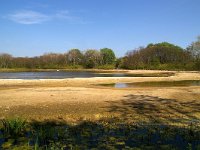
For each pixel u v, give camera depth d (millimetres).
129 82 45156
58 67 138125
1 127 13836
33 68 137375
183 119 16422
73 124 15227
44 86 34875
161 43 151250
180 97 24531
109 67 132750
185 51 123062
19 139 12133
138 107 19750
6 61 137625
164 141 12047
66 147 11188
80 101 21641
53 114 17250
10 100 21875
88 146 11297
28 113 17406
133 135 12898
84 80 46625
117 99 23016
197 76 60125
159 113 17938
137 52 136625
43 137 12359
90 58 141250
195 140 12203
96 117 16766
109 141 11961
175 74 70375
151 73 82250
